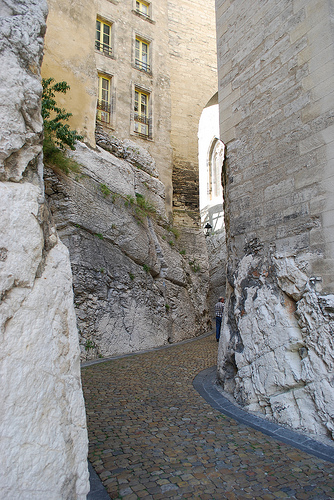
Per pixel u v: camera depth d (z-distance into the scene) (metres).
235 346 4.95
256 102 5.16
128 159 11.82
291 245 4.33
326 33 4.07
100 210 8.82
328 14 4.08
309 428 3.60
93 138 10.16
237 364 4.75
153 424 3.89
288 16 4.67
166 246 12.07
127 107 12.59
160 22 14.47
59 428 1.70
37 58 2.12
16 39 1.97
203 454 3.17
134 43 13.29
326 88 4.02
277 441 3.44
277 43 4.84
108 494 2.50
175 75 16.08
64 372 1.83
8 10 2.04
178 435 3.59
